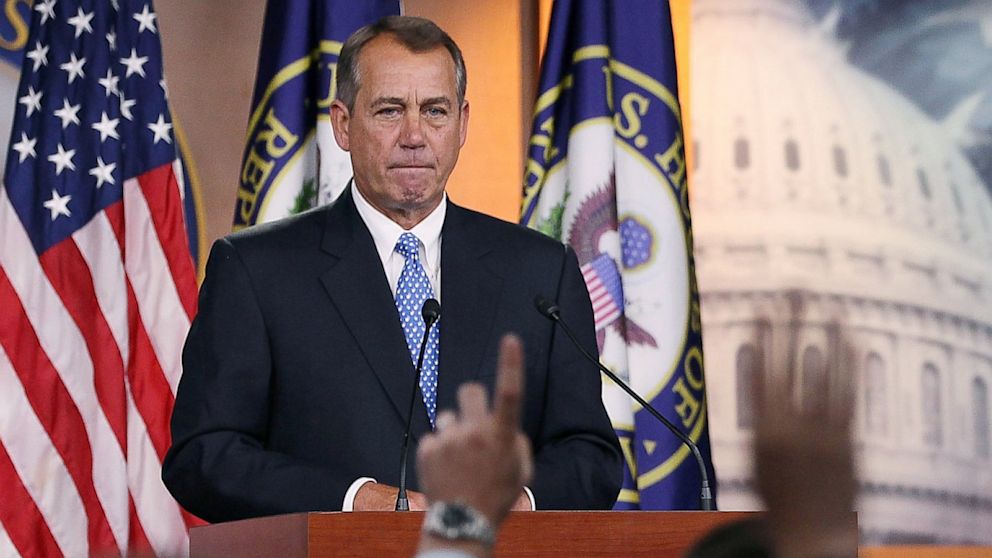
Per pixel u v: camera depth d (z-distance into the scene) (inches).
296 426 381.1
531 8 697.0
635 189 648.4
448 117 406.0
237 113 674.2
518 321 399.9
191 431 371.2
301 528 256.1
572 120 649.6
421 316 395.5
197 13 674.8
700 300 677.9
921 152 686.5
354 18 642.2
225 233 666.2
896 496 665.0
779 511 85.0
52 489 585.9
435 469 113.8
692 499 629.6
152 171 630.5
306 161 637.9
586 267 633.0
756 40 693.3
